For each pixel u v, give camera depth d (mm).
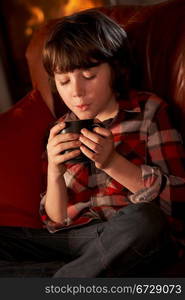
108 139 888
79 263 863
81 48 996
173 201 960
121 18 1287
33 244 1112
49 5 2637
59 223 1113
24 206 1197
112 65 1062
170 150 1028
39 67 1382
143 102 1115
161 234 817
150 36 1183
